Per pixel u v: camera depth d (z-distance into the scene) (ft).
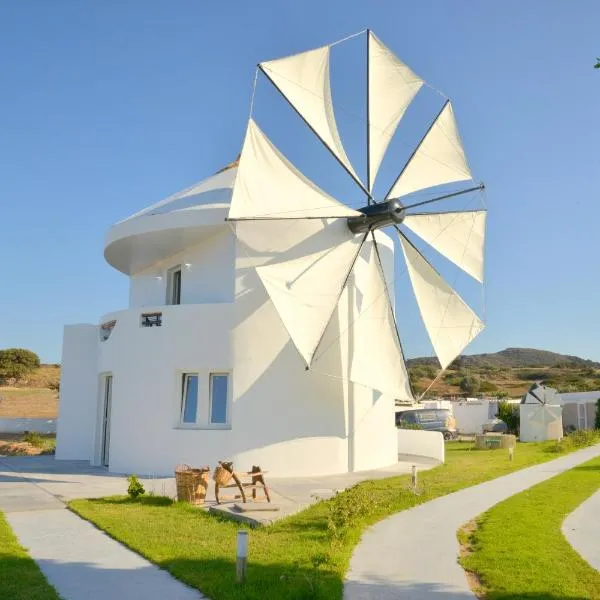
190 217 61.57
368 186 57.52
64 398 73.92
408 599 24.20
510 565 28.60
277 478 57.21
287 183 52.75
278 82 51.75
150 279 76.18
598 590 25.16
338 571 27.07
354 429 63.21
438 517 40.96
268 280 52.13
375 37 57.62
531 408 131.44
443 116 60.64
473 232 63.57
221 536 32.86
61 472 60.70
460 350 63.67
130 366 61.77
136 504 42.09
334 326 62.34
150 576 26.53
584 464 75.92
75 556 29.53
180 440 58.65
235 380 58.44
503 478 61.82
